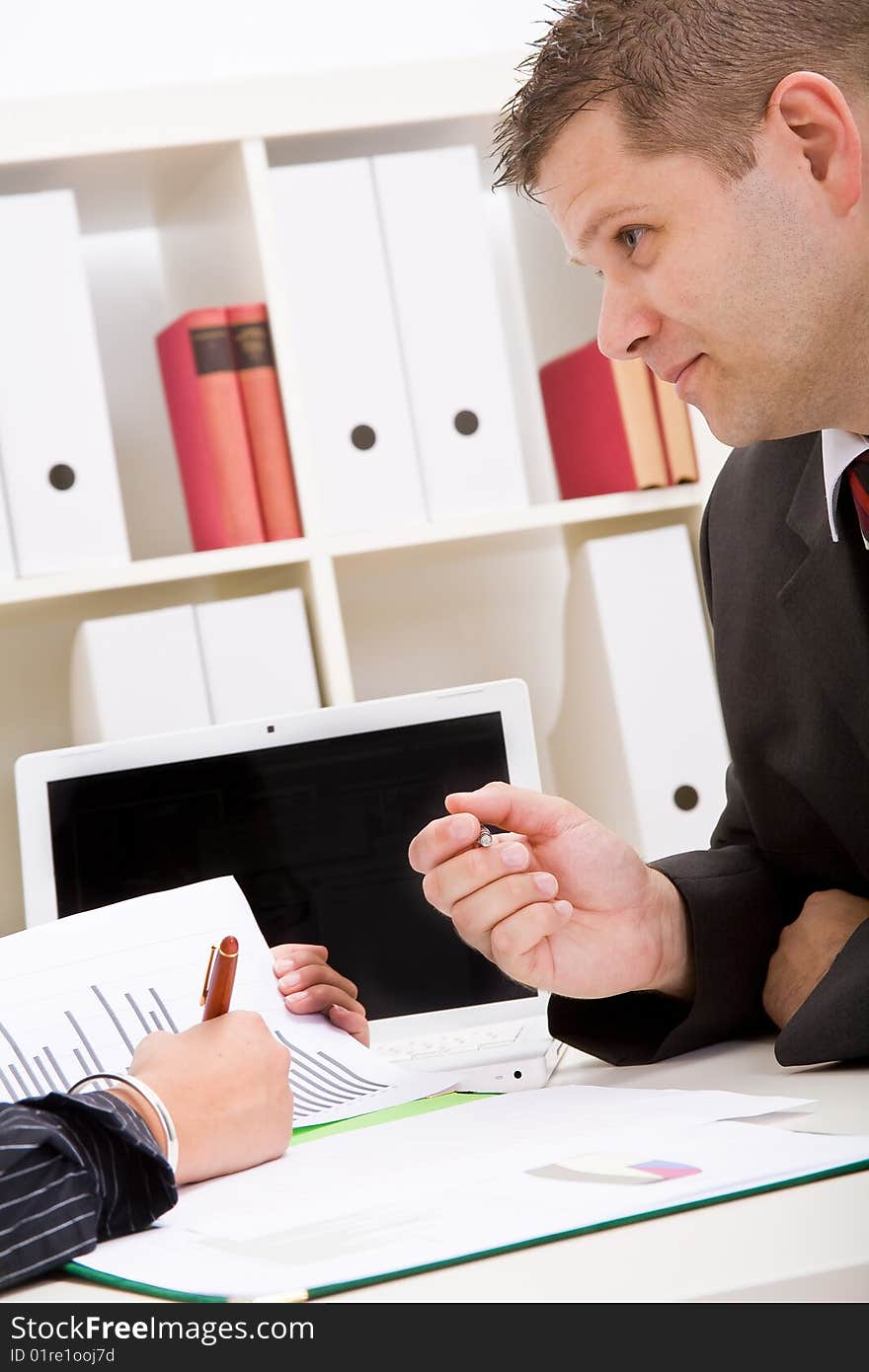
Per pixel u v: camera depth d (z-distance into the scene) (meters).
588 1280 0.45
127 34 1.99
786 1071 0.82
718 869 1.02
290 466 1.70
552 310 2.00
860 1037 0.78
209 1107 0.71
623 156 0.80
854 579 0.97
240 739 1.26
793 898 1.06
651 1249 0.48
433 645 2.08
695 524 1.83
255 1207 0.62
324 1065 0.92
